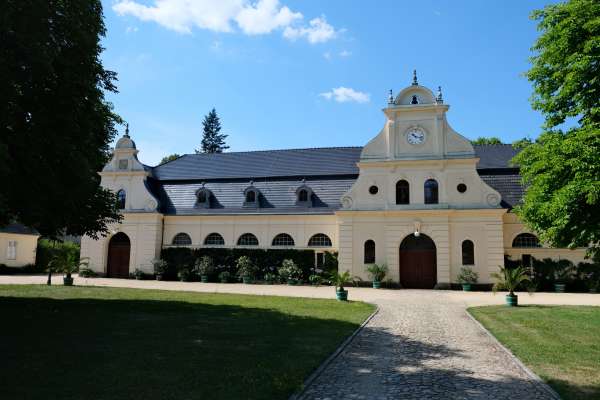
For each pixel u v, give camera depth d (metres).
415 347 11.41
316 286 31.08
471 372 9.02
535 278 30.16
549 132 14.80
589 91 13.01
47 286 25.30
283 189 36.34
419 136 31.94
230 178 38.16
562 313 16.98
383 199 31.72
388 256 30.97
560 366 9.23
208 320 14.25
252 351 10.07
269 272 33.97
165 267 35.47
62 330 11.99
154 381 7.68
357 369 9.20
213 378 7.93
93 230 18.05
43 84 13.77
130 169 37.44
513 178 33.00
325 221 34.38
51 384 7.36
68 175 14.26
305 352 10.13
